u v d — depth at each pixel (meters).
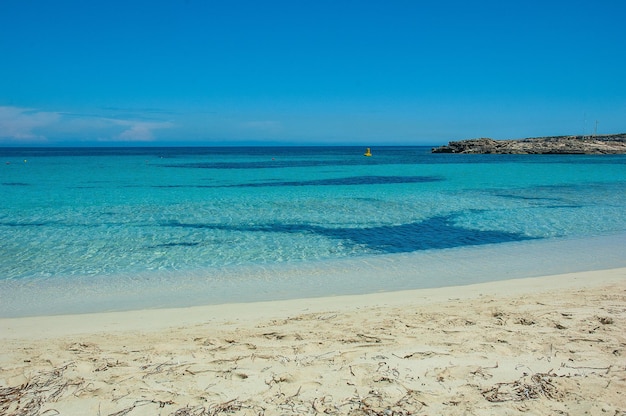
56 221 18.45
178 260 12.41
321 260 12.37
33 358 5.58
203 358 5.43
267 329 6.65
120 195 27.42
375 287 9.78
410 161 77.75
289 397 4.41
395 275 10.79
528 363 5.08
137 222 18.27
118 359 5.46
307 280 10.41
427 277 10.57
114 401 4.40
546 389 4.48
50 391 4.64
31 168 56.09
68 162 73.81
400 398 4.35
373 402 4.29
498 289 9.06
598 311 7.03
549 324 6.41
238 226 17.42
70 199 25.45
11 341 6.39
